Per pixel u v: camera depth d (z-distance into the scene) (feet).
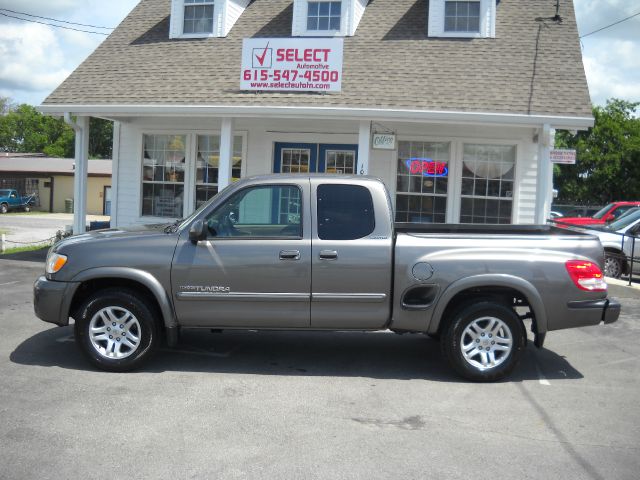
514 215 40.14
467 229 23.47
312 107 36.06
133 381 18.79
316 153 42.83
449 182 40.65
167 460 13.44
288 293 19.24
